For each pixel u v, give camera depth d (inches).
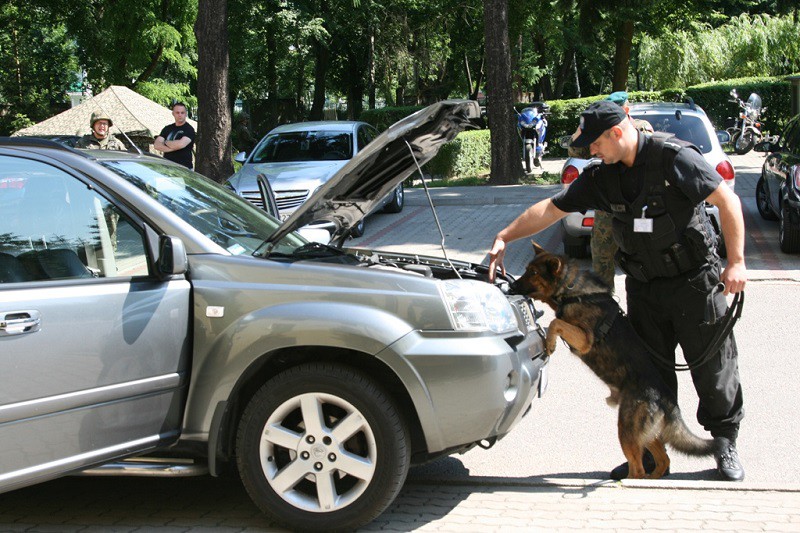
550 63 1627.7
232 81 1652.3
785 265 385.1
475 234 498.3
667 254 162.7
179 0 1254.9
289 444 144.3
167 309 143.3
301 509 144.2
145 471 146.8
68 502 163.6
